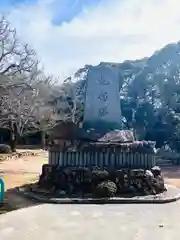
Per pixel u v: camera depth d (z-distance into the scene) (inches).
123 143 510.6
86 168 489.1
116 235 300.7
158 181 502.9
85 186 479.8
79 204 433.4
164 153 1232.2
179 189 538.3
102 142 507.8
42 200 442.6
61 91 1472.7
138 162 514.9
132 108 1453.0
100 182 477.4
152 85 1417.3
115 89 554.6
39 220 349.7
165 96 1347.2
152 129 1366.9
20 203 431.5
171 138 1307.8
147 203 445.7
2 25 862.5
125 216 371.6
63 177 485.7
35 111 1168.8
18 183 587.2
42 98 1226.6
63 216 368.2
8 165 890.1
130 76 1482.5
